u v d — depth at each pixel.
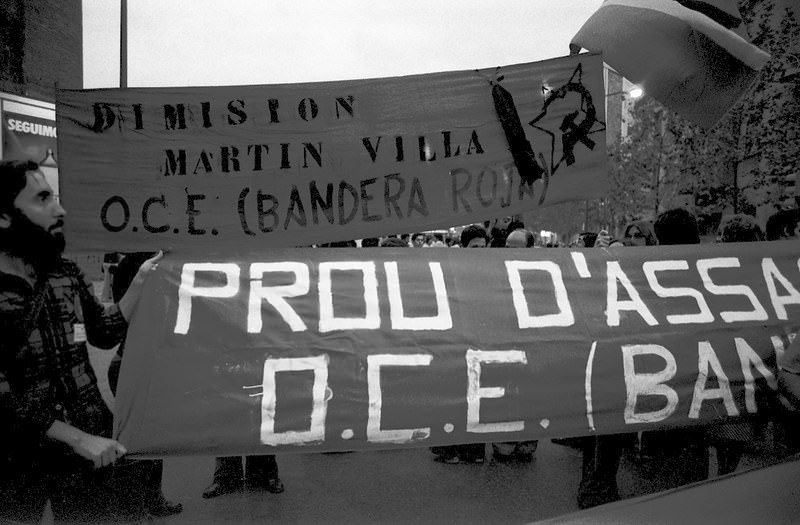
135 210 3.08
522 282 3.23
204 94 3.12
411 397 2.98
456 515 3.60
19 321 2.36
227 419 2.83
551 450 5.25
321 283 3.05
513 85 3.26
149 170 3.09
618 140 33.97
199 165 3.12
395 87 3.23
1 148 12.41
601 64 3.26
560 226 41.16
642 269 3.40
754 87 14.78
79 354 2.63
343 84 3.21
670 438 3.78
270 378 2.89
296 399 2.89
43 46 20.12
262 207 3.17
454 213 3.26
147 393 2.80
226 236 3.14
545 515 3.66
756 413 3.31
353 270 3.10
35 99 13.34
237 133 3.15
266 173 3.17
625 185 31.36
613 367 3.19
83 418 2.60
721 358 3.31
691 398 3.25
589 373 3.16
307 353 2.94
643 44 3.93
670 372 3.25
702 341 3.31
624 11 3.92
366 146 3.22
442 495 3.96
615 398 3.17
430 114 3.24
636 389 3.19
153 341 2.86
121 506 2.76
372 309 3.05
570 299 3.25
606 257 3.38
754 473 3.09
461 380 3.03
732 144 17.73
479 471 4.56
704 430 3.74
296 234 3.19
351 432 2.92
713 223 18.86
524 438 3.05
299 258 3.09
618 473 4.20
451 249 3.24
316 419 2.90
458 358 3.04
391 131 3.23
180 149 3.11
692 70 3.94
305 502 3.80
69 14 21.31
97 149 3.07
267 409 2.87
